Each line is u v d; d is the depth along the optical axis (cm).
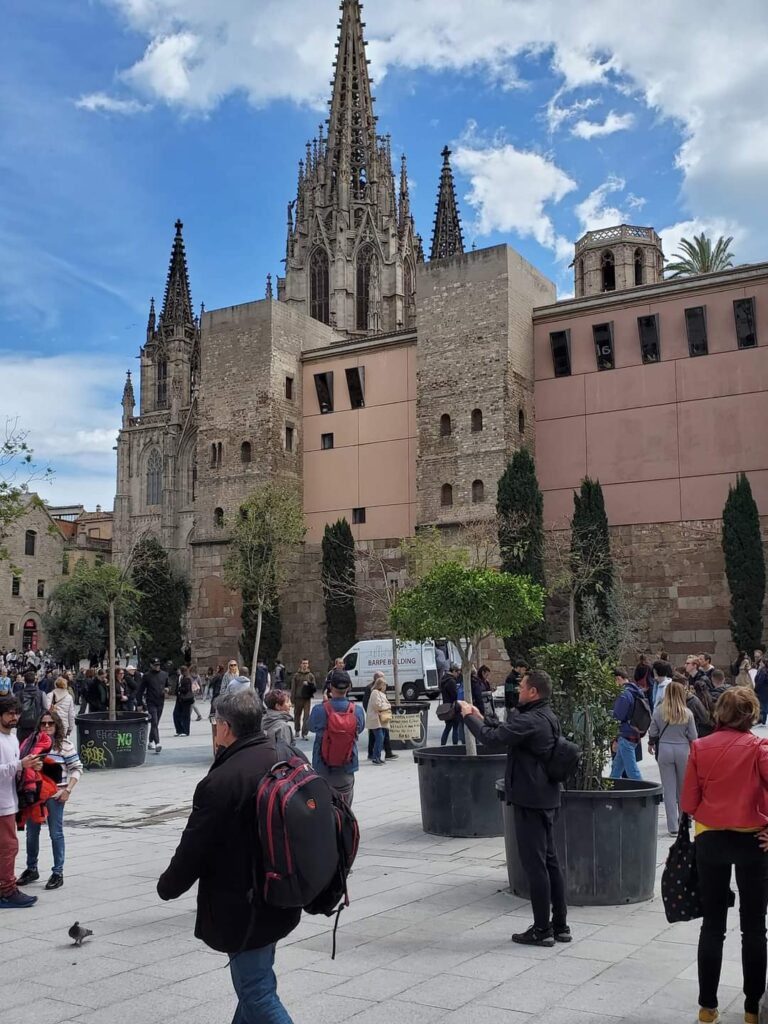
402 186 9238
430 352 4275
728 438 3706
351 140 8944
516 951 704
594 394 4025
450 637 1403
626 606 3550
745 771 554
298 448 4731
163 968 676
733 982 633
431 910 829
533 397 4184
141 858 1096
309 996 609
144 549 6134
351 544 4331
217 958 700
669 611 3728
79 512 12275
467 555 3241
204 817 438
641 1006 587
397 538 4362
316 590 4569
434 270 4303
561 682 923
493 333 4097
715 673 1479
